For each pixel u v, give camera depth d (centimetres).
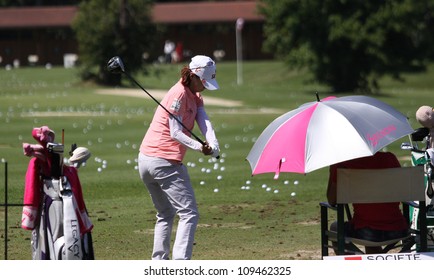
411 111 8162
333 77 12519
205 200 3036
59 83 11775
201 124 1875
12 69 15250
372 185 1692
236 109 8206
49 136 1659
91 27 11394
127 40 11500
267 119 7144
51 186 1639
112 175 3722
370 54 12288
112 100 8681
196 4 18500
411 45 12644
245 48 18475
